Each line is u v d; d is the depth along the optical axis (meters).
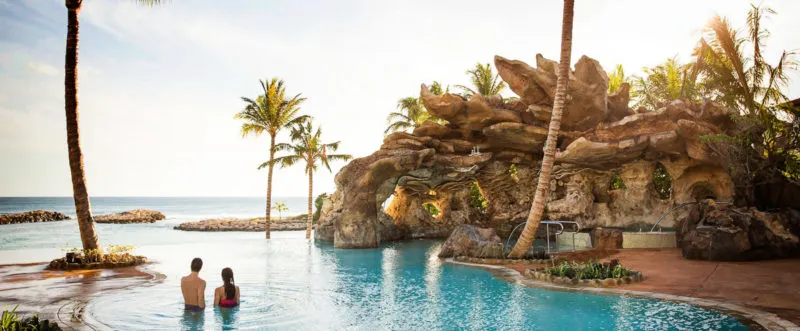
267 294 13.88
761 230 17.31
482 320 10.74
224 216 99.81
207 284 15.72
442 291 14.11
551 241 29.47
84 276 16.70
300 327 10.32
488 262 19.09
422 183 30.53
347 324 10.58
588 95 25.11
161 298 13.09
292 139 35.81
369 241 27.52
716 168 25.08
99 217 76.94
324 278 16.72
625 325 10.01
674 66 36.62
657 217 27.44
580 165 27.91
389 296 13.51
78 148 19.81
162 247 28.81
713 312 10.62
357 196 27.72
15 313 11.11
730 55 23.53
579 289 13.42
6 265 19.52
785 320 9.56
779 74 21.89
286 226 49.59
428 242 30.86
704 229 17.97
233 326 10.38
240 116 35.16
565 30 17.94
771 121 20.59
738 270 15.23
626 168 28.03
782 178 20.12
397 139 29.27
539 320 10.60
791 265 15.78
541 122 27.64
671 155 25.97
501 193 33.72
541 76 25.05
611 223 28.88
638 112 26.53
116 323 10.44
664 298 11.95
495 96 28.81
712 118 22.98
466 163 29.31
